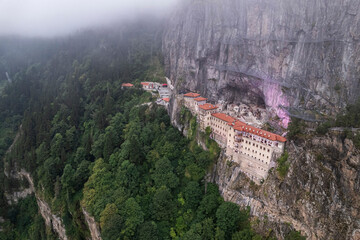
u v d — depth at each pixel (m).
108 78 179.75
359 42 68.81
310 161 69.06
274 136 77.94
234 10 104.31
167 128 126.81
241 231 75.50
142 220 89.56
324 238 63.97
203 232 80.56
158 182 99.81
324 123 69.25
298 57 82.50
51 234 116.25
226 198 88.38
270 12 90.06
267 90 93.81
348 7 71.31
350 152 60.75
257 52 96.56
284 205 73.31
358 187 58.91
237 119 99.44
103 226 87.44
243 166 87.62
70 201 109.38
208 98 124.06
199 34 124.44
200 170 98.69
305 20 80.38
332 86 74.38
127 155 110.25
